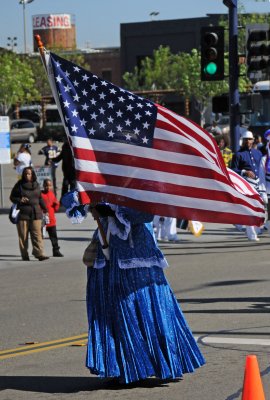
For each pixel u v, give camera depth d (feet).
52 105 333.21
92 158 29.76
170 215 30.35
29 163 113.91
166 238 80.53
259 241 78.38
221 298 49.11
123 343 30.07
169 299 30.83
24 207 71.72
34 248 71.97
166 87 327.06
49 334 41.70
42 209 72.49
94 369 30.12
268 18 237.04
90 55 394.52
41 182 114.11
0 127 113.70
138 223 30.50
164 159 30.30
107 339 30.17
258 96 92.17
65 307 48.85
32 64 338.95
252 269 60.75
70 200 31.09
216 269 61.57
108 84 30.12
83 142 29.76
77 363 35.60
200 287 53.52
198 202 30.63
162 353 30.30
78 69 30.04
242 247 74.38
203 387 30.86
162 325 30.35
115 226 30.04
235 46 91.15
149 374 30.09
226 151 91.09
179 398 29.55
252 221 31.35
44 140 291.58
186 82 296.30
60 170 188.44
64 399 30.12
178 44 346.13
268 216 77.41
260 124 150.51
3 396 30.96
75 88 29.96
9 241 85.46
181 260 67.46
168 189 30.30
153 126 30.22
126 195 29.89
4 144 114.01
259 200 31.73
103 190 29.76
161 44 349.20
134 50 353.51
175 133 30.32
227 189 30.76
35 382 32.81
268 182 76.95
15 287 57.57
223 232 86.74
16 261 71.92
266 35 88.58
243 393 24.68
